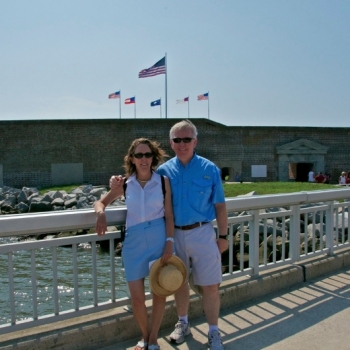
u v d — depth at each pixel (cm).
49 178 3253
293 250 579
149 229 354
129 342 384
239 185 2498
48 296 921
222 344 373
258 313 457
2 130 3198
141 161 355
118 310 403
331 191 621
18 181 3219
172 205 378
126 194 363
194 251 376
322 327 422
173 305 423
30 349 338
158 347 359
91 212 373
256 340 394
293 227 579
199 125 3419
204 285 379
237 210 484
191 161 380
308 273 569
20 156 3222
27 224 338
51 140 3256
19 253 1328
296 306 477
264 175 3516
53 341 348
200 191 374
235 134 3475
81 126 3288
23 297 914
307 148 3575
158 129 3356
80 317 384
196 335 402
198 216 375
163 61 3703
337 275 593
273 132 3538
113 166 3319
